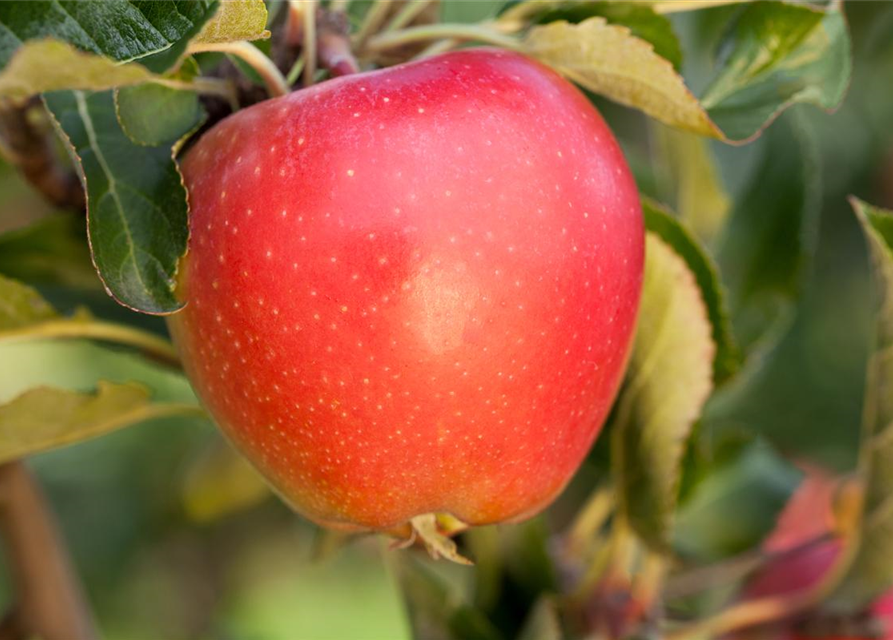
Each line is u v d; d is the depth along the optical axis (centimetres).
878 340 57
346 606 136
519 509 53
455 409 51
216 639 117
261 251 51
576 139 52
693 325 56
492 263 51
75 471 121
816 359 94
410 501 53
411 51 55
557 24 53
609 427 58
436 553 53
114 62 49
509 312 51
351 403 51
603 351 53
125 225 51
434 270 51
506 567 60
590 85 54
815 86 55
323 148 51
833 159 108
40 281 60
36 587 62
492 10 57
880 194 109
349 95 52
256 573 129
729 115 55
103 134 52
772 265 63
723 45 56
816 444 88
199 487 71
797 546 62
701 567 64
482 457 52
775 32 55
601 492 63
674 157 64
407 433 52
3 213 77
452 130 51
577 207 52
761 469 66
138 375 117
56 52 48
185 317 52
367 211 51
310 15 53
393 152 51
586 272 52
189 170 52
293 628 131
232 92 53
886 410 58
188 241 52
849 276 107
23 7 50
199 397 54
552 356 52
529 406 52
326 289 51
